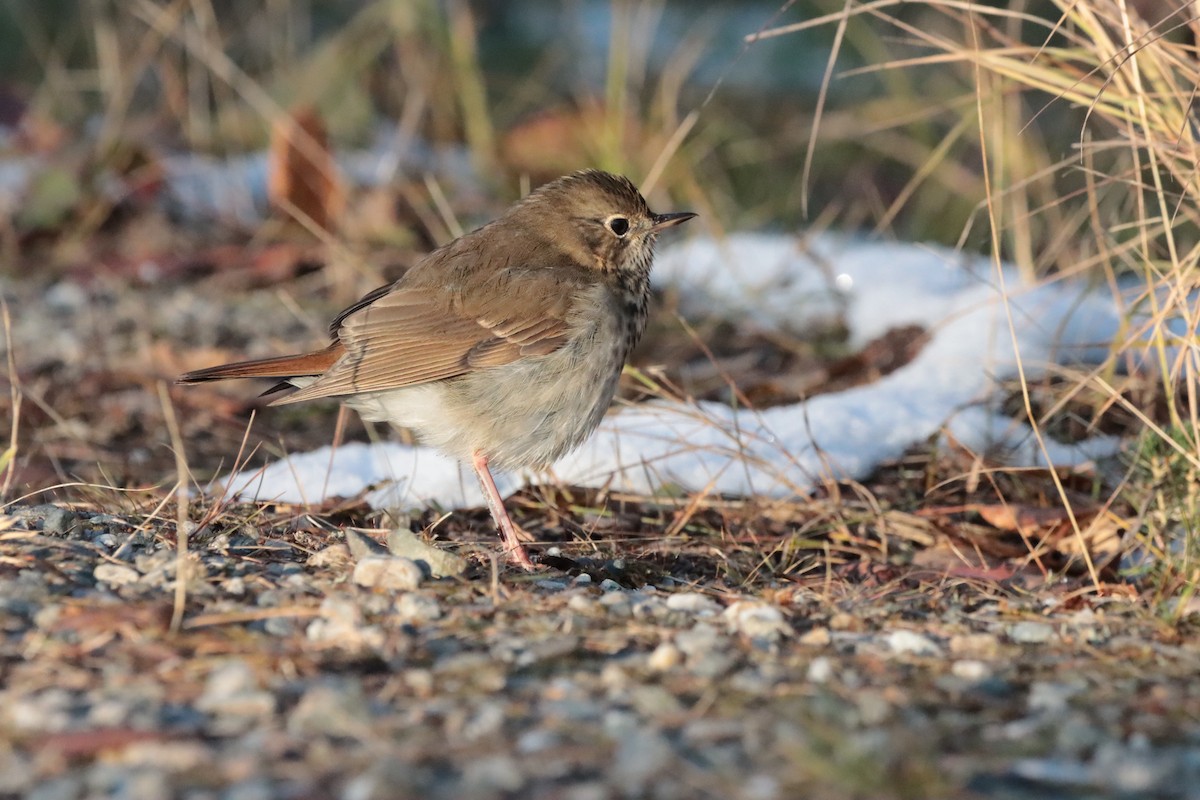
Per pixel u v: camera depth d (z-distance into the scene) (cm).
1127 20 1038
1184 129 1048
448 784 583
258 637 750
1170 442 971
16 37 2536
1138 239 1123
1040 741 647
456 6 2302
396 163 2012
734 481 1155
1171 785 600
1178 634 830
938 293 1570
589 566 978
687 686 706
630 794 577
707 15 2906
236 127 2205
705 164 2166
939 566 1024
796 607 873
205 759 601
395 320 1084
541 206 1151
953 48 1149
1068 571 1028
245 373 1062
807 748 611
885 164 2227
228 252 1853
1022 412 1270
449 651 745
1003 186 1680
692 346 1563
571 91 2483
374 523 1073
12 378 1027
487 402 1074
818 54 2741
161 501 1019
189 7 2397
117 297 1750
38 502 1127
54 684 682
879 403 1288
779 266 1739
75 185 1938
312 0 2711
